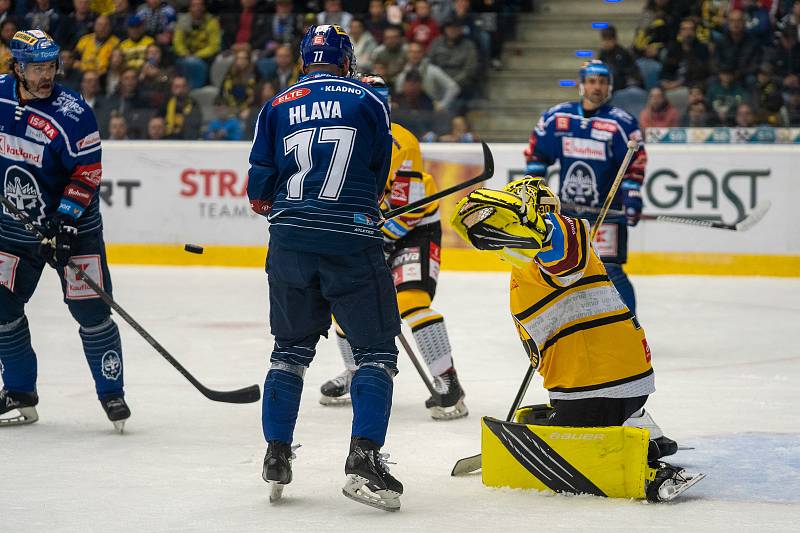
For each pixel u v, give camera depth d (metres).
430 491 10.63
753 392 15.91
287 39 33.72
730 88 30.88
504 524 9.38
